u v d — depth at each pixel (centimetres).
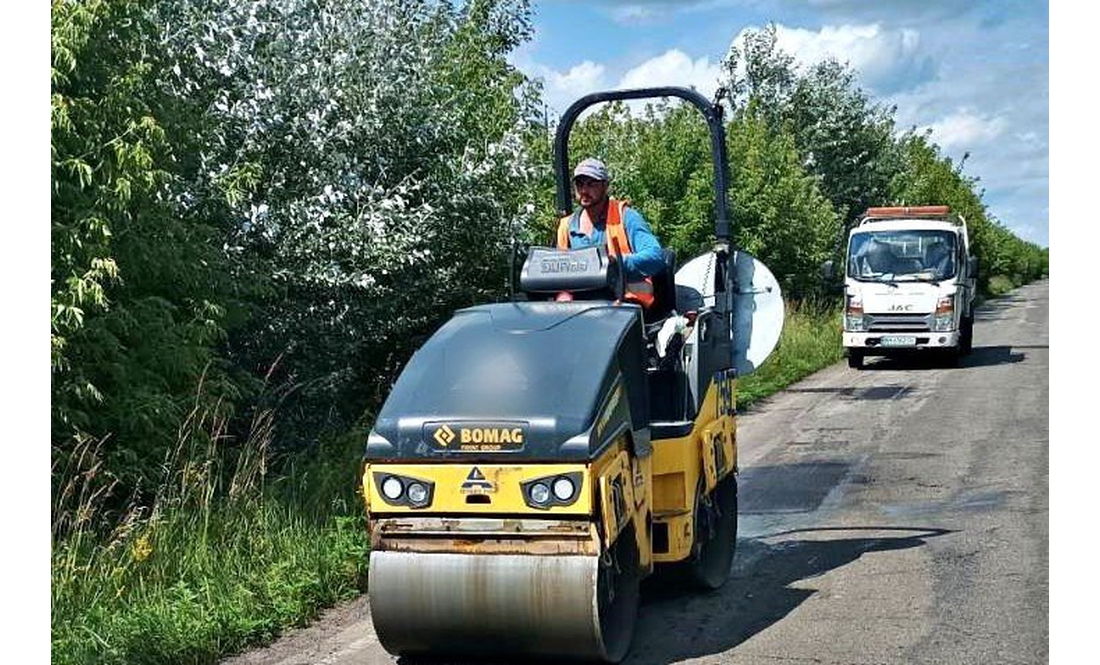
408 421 596
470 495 586
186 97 1077
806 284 3300
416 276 1285
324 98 1216
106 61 898
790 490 1158
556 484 575
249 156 1159
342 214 1180
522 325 644
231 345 1181
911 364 2544
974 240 5916
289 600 747
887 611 735
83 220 826
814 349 2678
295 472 991
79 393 813
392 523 602
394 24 1340
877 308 2439
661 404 738
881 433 1524
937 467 1255
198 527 820
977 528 956
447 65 1500
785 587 798
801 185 3203
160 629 677
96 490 845
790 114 4256
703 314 758
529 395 595
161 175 877
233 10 1174
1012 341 3088
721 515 811
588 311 656
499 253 1355
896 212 2675
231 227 1119
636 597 655
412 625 605
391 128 1266
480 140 1388
